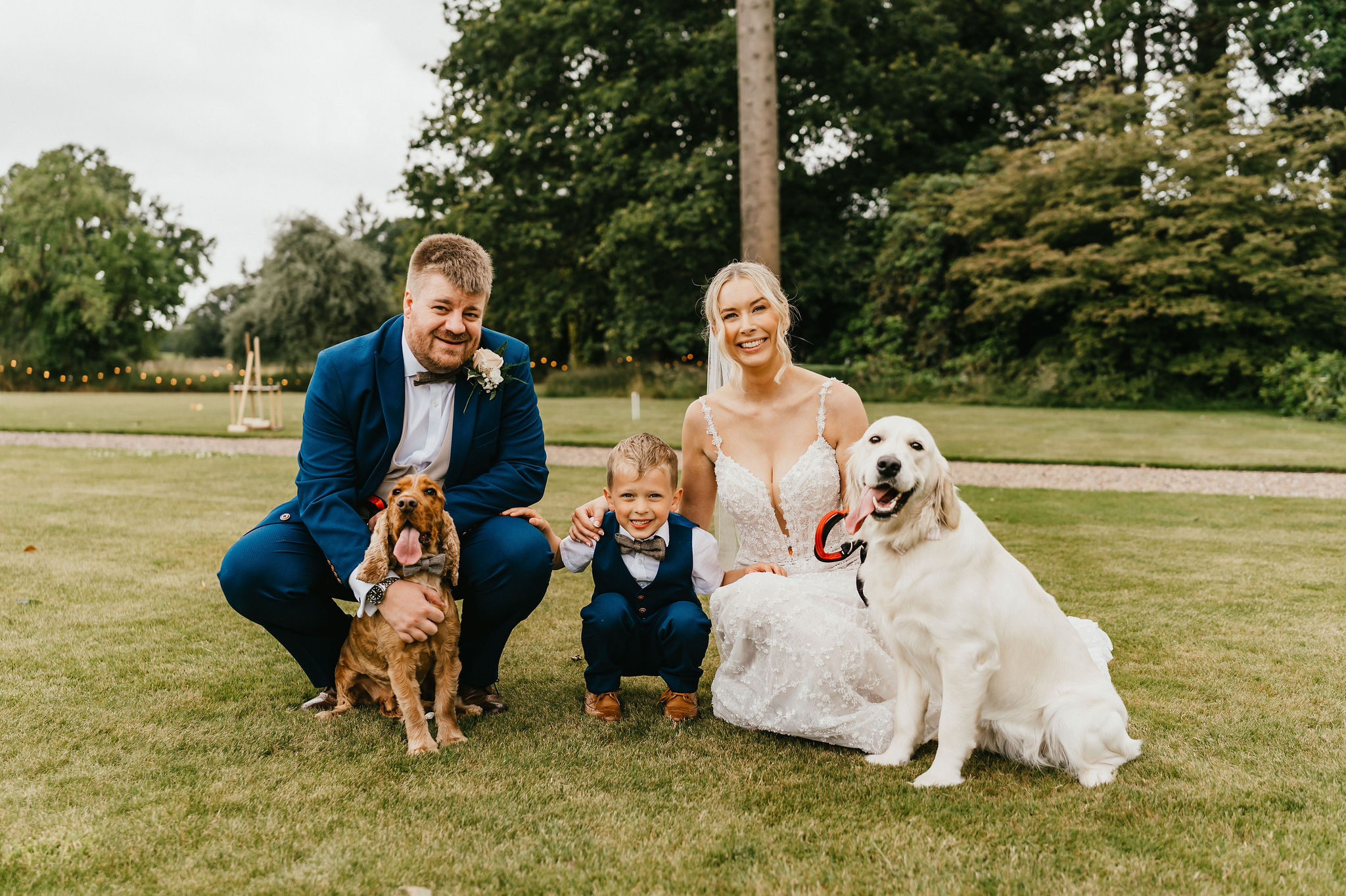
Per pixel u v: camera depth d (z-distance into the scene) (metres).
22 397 31.39
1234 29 26.11
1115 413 18.52
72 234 42.28
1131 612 4.36
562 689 3.43
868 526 2.75
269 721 3.02
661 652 3.20
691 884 2.03
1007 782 2.60
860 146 25.78
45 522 6.57
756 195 7.25
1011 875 2.06
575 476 9.38
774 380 3.41
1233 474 9.70
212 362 44.53
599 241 25.38
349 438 3.13
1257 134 21.47
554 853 2.16
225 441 13.45
